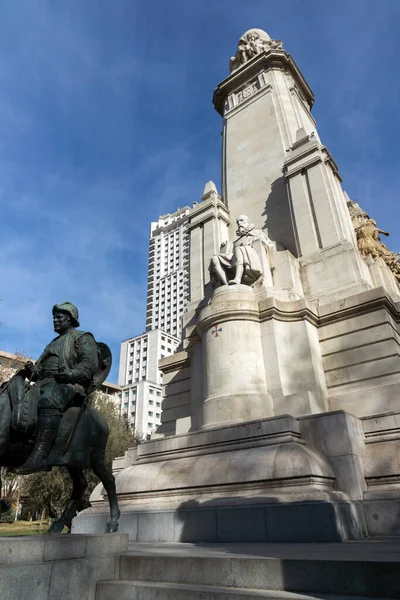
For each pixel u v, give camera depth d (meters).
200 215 19.66
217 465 8.16
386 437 8.23
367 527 7.11
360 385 11.16
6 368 27.91
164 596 3.92
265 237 15.16
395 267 17.09
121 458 12.09
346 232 14.91
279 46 24.38
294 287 13.59
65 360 4.94
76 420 4.86
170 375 15.94
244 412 10.38
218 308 12.08
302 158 16.92
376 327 11.56
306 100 25.23
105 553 4.59
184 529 7.37
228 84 24.23
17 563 3.66
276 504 6.69
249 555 4.39
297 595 3.56
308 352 11.56
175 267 142.00
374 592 3.47
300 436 8.40
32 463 4.36
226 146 21.84
